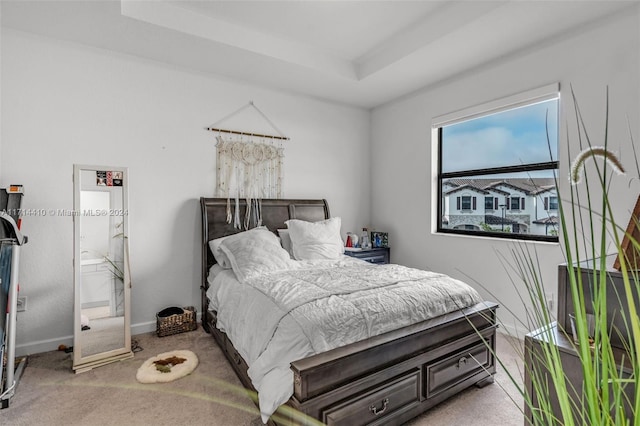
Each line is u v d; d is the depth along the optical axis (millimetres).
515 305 2930
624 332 1226
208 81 3367
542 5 2236
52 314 2676
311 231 3340
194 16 2639
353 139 4406
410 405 1777
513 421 1820
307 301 1858
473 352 2080
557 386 652
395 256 4172
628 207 2258
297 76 3430
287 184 3873
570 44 2543
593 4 2229
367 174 4531
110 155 2896
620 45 2291
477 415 1875
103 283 2598
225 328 2434
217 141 3422
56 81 2684
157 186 3123
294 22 2787
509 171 3090
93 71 2826
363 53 3320
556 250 2646
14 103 2539
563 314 1391
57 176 2689
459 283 2326
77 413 1872
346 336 1691
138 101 3021
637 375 562
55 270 2682
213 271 3070
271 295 2041
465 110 3293
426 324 1926
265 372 1675
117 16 2379
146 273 3072
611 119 2342
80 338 2381
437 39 2684
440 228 3758
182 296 3250
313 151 4066
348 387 1559
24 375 2275
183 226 3252
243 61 3094
